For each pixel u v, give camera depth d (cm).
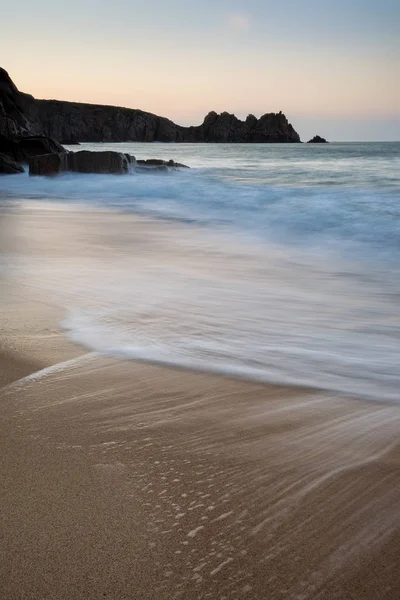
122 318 421
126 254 714
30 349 352
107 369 322
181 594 156
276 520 188
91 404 277
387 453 235
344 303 486
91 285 526
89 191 1884
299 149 7425
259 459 228
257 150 7362
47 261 645
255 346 367
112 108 19212
